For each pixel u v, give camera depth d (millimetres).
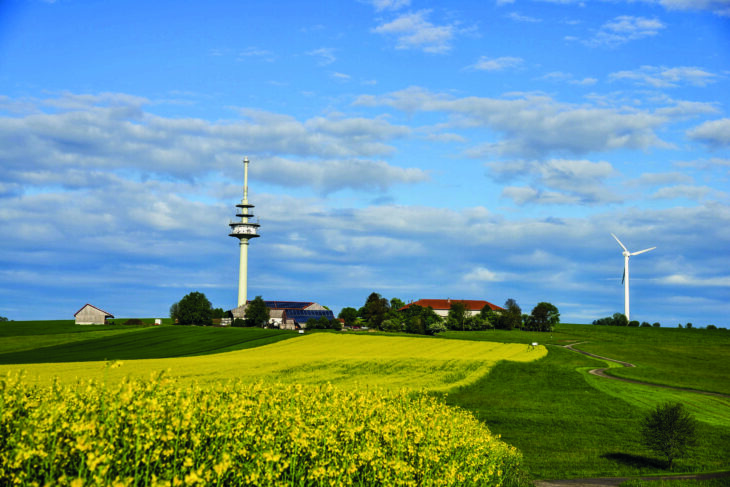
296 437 10617
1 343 123188
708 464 38812
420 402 18516
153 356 99750
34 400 10680
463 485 14883
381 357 90438
